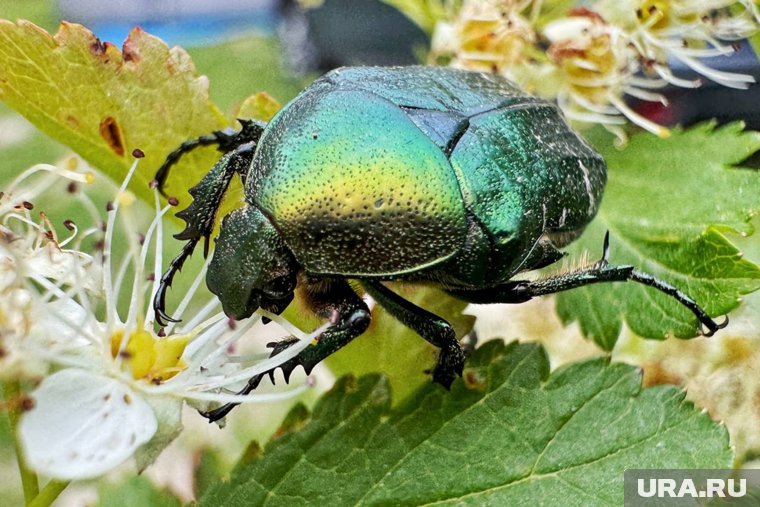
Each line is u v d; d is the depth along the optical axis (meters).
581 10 0.10
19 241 0.08
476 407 0.09
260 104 0.09
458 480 0.08
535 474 0.08
